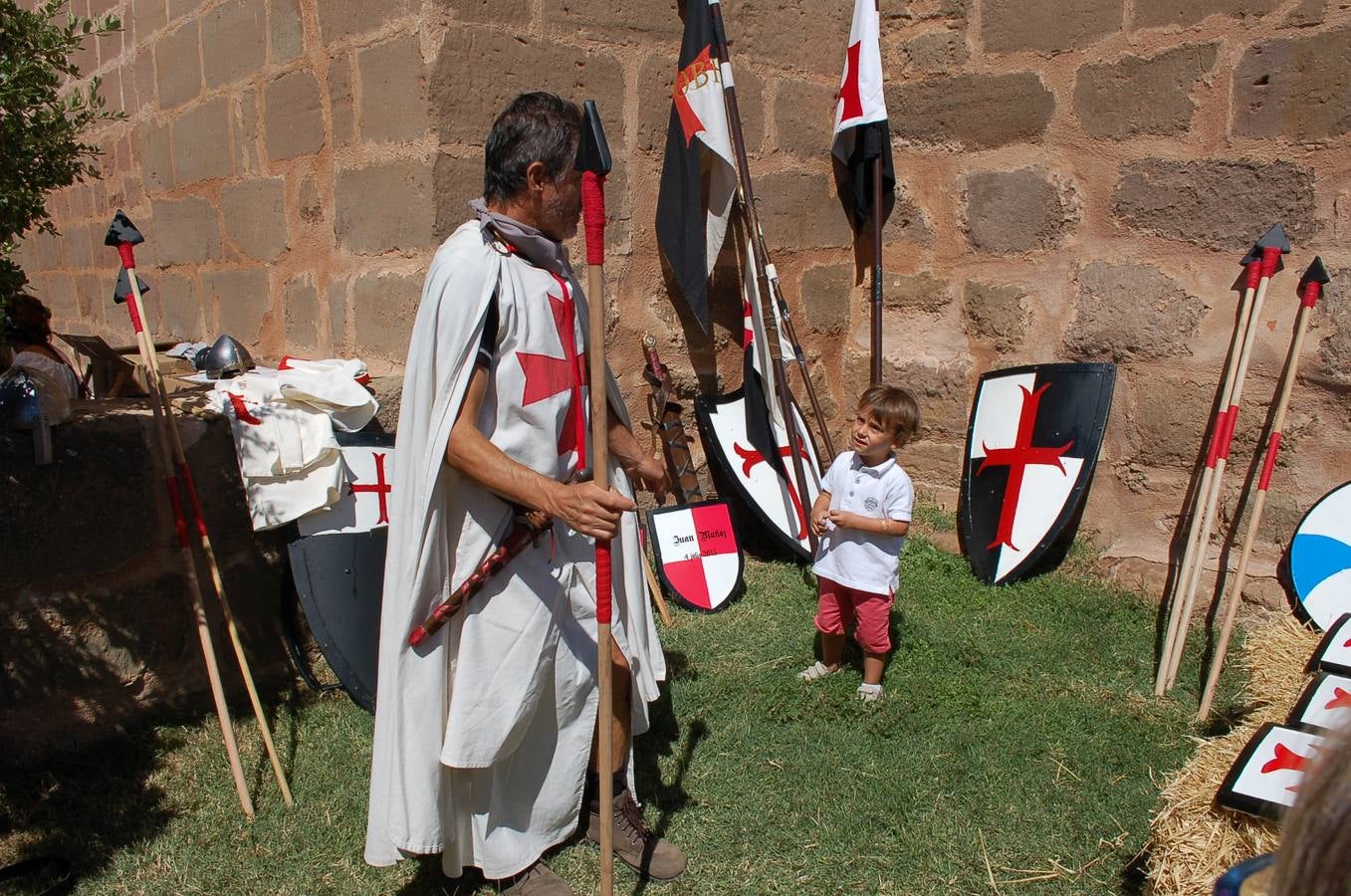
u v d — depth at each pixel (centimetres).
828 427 587
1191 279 461
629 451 302
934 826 308
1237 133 443
